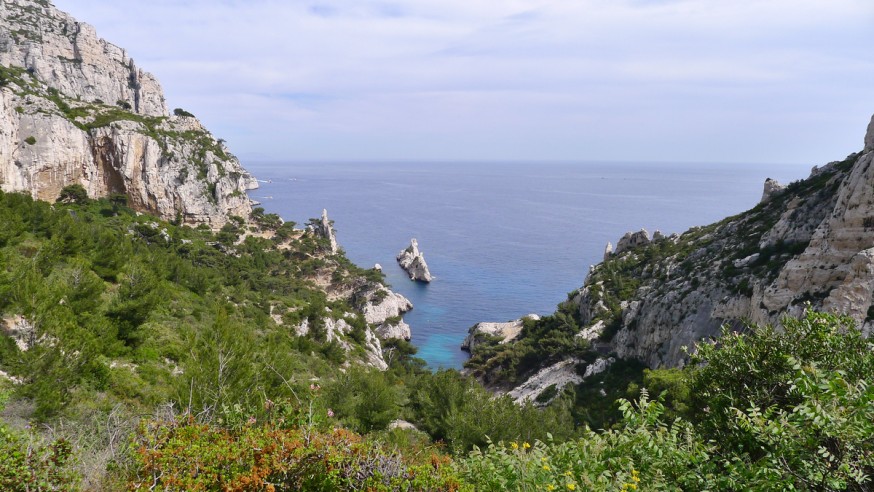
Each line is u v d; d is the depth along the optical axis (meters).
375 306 116.62
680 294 55.78
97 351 21.23
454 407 29.16
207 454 8.88
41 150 92.19
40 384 16.98
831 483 7.57
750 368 12.79
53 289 24.53
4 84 96.25
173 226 107.06
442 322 122.19
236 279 82.56
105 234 53.59
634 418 10.66
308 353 50.69
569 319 79.06
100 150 105.31
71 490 8.29
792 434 8.31
